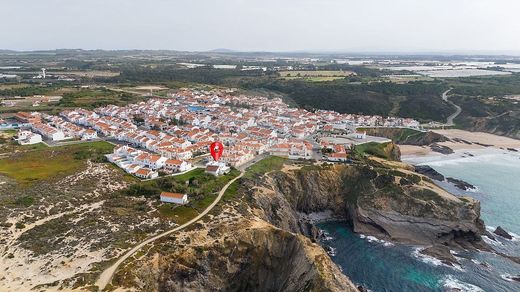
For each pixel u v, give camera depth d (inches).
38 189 4773.6
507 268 4547.2
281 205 5093.5
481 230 5315.0
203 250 3683.6
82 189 4840.1
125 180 5251.0
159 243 3656.5
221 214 4293.8
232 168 5841.5
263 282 3941.9
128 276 3154.5
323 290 3326.8
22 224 3927.2
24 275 3157.0
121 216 4156.0
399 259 4736.7
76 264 3297.2
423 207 5324.8
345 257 4763.8
